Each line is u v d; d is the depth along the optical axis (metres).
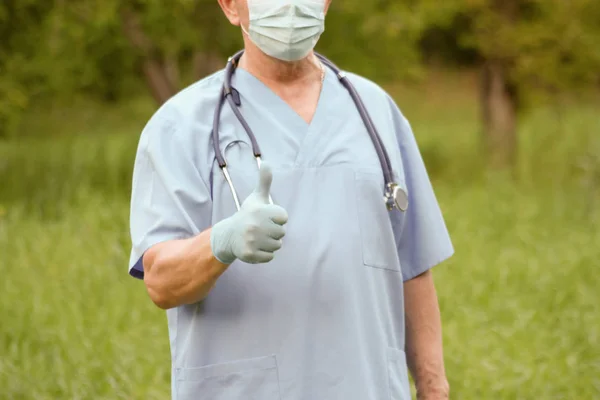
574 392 7.91
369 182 3.82
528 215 14.30
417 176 4.20
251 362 3.68
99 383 7.93
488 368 8.23
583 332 9.16
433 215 4.19
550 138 21.09
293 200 3.73
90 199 14.62
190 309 3.75
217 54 17.45
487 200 15.47
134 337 8.98
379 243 3.82
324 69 4.07
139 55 17.09
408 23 16.52
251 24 3.78
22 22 15.75
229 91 3.87
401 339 3.96
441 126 28.95
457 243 12.40
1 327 9.20
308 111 3.94
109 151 21.42
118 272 10.93
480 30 18.47
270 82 3.94
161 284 3.55
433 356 4.16
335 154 3.82
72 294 10.19
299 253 3.68
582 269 11.33
